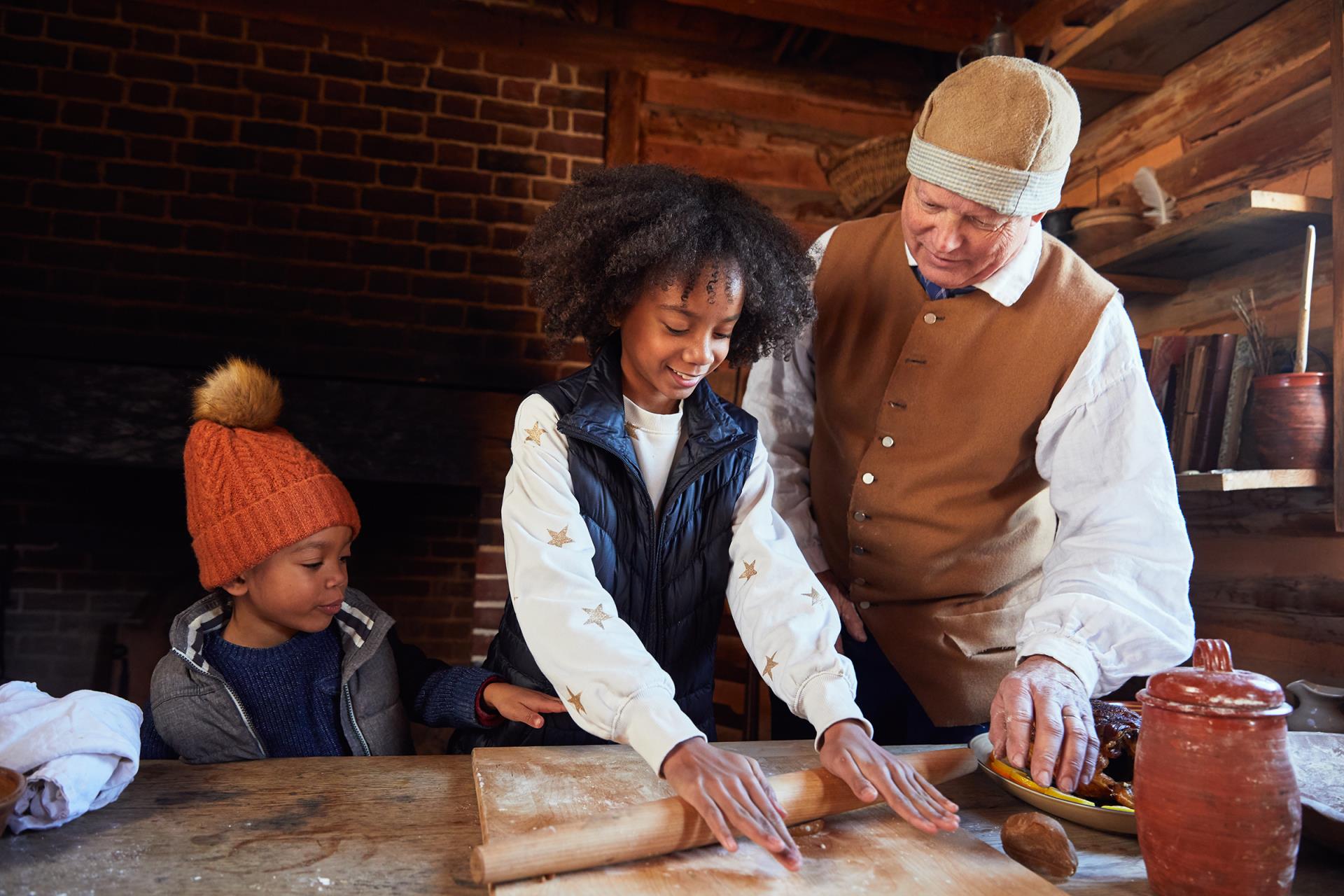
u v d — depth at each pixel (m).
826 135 3.75
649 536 1.11
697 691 1.19
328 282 3.36
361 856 0.82
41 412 3.09
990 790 1.05
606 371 1.11
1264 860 0.70
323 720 1.23
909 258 1.38
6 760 0.85
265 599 1.17
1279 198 1.79
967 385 1.31
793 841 0.82
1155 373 2.04
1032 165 1.09
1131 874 0.82
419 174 3.43
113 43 3.21
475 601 3.37
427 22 3.45
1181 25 2.25
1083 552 1.19
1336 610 1.81
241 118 3.29
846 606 1.44
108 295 3.20
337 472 3.27
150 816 0.89
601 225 1.05
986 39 3.06
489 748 1.08
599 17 3.65
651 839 0.79
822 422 1.47
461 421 3.35
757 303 1.09
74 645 3.51
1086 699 1.01
